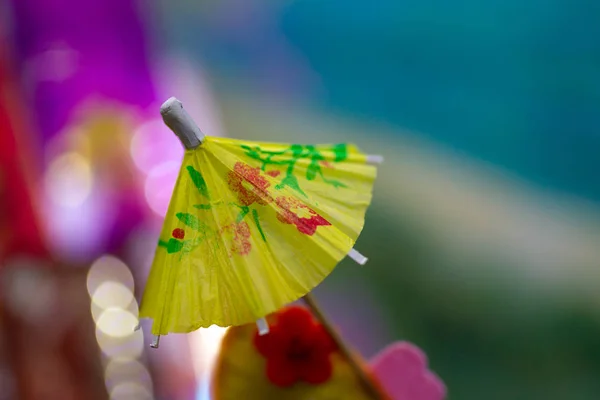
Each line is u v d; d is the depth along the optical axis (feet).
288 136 4.20
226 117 4.23
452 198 3.66
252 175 1.26
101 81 2.74
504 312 3.07
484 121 3.98
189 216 1.26
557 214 3.52
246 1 4.87
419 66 4.30
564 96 3.84
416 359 1.39
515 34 3.98
